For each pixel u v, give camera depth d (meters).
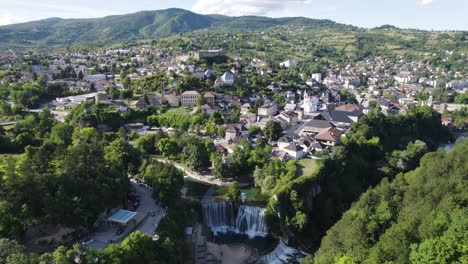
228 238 168.50
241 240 167.62
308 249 163.75
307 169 198.62
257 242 166.38
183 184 182.50
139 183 183.25
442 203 112.50
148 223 144.38
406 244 95.75
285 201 171.25
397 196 139.00
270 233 167.00
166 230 135.38
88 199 133.62
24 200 122.94
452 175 133.12
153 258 113.31
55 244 124.12
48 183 130.00
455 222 92.81
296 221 165.75
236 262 150.38
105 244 127.56
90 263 98.50
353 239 112.19
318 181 186.50
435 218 104.06
